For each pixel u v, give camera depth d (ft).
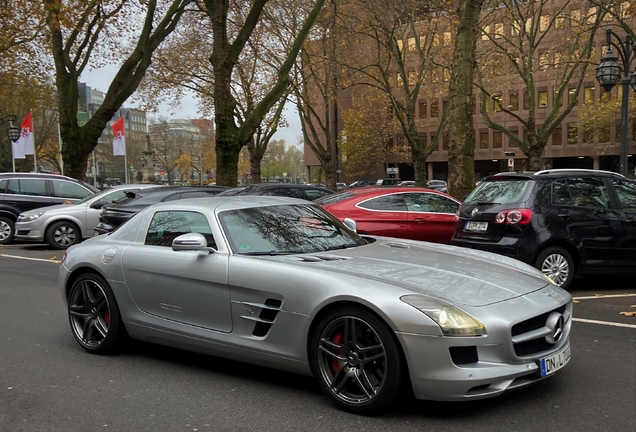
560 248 23.07
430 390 10.36
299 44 55.42
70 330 18.92
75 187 48.91
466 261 13.67
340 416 11.26
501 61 84.07
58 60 65.26
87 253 16.37
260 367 14.71
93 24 65.26
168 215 15.46
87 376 14.17
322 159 99.45
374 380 11.03
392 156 173.47
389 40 70.38
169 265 14.28
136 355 16.02
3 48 62.90
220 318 13.39
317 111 183.32
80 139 66.44
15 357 15.89
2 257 38.55
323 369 11.66
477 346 10.36
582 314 20.20
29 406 12.20
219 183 54.80
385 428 10.62
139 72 67.10
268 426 10.89
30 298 24.31
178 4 68.64
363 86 142.10
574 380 13.19
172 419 11.35
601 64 48.19
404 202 30.32
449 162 41.55
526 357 10.85
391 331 10.71
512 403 11.78
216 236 13.97
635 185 25.12
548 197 23.40
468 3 40.19
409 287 11.23
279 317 12.21
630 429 10.49
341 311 11.30
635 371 13.83
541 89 160.86
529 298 11.57
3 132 170.71
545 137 74.49
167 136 241.76
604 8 50.65
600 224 23.58
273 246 14.05
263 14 78.74
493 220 23.88
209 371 14.44
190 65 94.32
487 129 174.81
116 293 15.49
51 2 57.00
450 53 86.79
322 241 14.90
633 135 144.05
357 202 29.71
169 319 14.51
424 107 181.37
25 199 46.73
